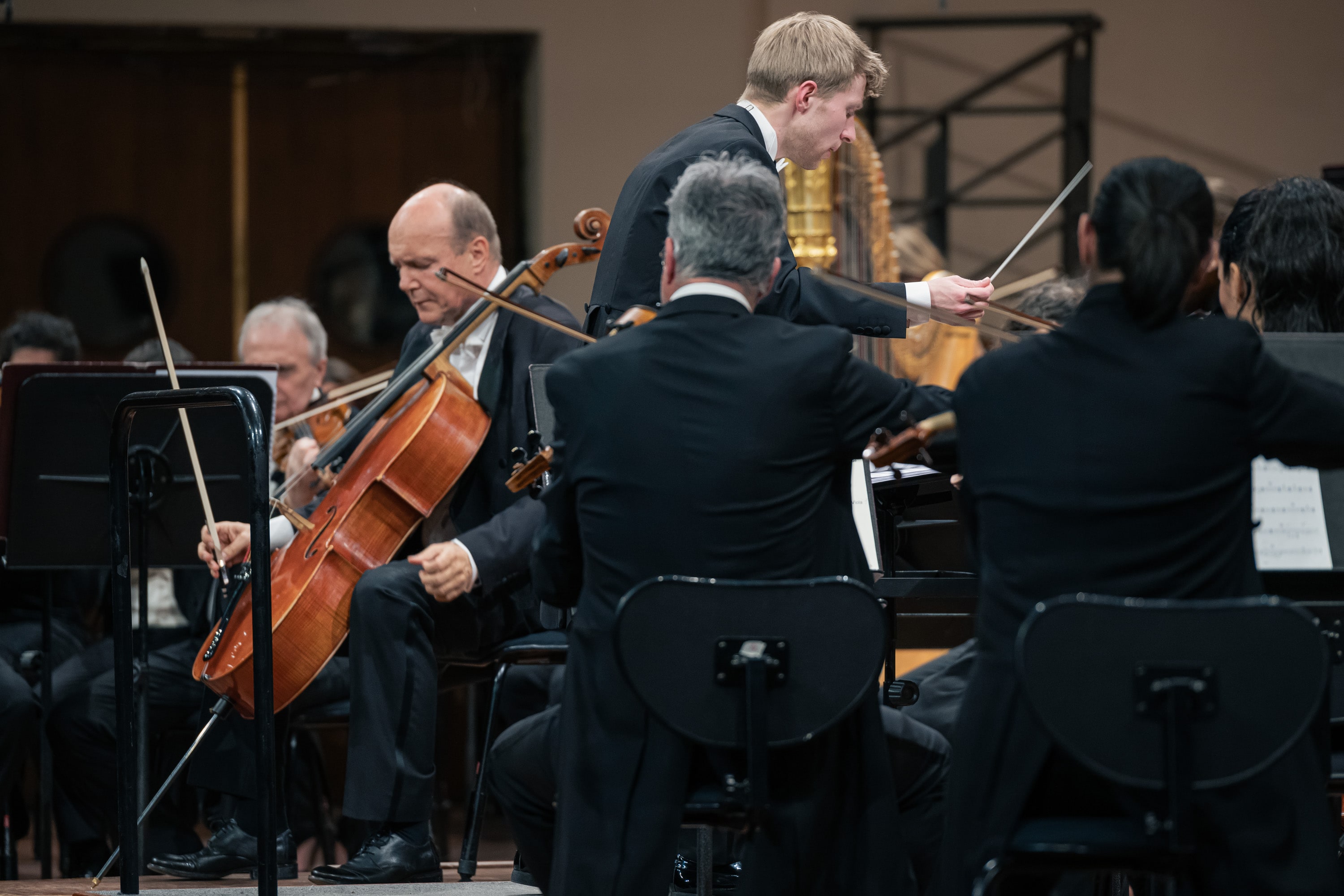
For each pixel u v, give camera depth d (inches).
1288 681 256.8
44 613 552.1
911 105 1141.1
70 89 1165.1
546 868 351.9
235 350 1192.2
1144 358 280.1
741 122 463.2
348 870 426.9
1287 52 1140.5
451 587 440.8
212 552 485.4
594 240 505.7
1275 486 341.1
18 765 526.9
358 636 439.8
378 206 1193.4
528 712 557.3
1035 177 1135.6
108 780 555.2
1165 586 273.4
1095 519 275.1
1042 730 272.1
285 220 1191.6
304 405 657.6
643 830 296.8
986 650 282.8
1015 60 1137.4
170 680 559.2
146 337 1181.7
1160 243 278.2
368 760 431.8
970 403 290.2
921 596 377.1
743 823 302.2
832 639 295.9
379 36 1154.7
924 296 437.1
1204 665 257.3
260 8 1130.7
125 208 1175.6
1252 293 387.2
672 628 291.9
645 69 1144.2
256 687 367.9
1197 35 1142.3
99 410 487.5
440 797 712.4
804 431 306.2
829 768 307.1
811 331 313.3
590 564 311.3
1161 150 1143.0
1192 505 275.0
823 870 307.6
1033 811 287.6
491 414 483.5
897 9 1130.0
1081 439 278.7
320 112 1187.3
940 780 353.4
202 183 1182.9
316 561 457.7
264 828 366.0
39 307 1168.2
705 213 317.1
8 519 489.4
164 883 466.9
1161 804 268.5
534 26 1141.1
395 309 1203.2
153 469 482.3
